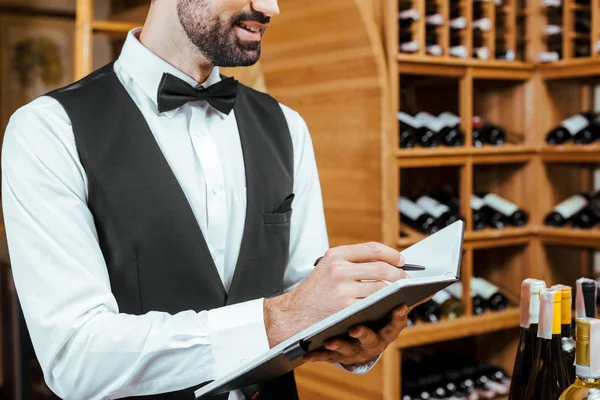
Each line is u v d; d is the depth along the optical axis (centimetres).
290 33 316
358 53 287
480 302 322
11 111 383
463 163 315
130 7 324
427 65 301
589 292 118
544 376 116
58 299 121
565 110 349
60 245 124
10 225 126
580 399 97
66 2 390
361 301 94
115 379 120
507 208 331
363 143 292
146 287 135
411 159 296
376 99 285
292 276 165
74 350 119
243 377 101
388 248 113
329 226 311
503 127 354
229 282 148
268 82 335
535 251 340
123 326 120
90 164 132
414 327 296
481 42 333
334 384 308
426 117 314
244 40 137
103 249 133
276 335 117
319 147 313
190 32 137
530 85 342
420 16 296
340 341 111
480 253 364
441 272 112
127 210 134
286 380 151
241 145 155
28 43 382
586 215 327
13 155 128
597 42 319
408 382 317
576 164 354
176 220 137
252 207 150
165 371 120
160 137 143
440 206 310
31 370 321
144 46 145
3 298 337
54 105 134
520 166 347
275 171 157
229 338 119
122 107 140
